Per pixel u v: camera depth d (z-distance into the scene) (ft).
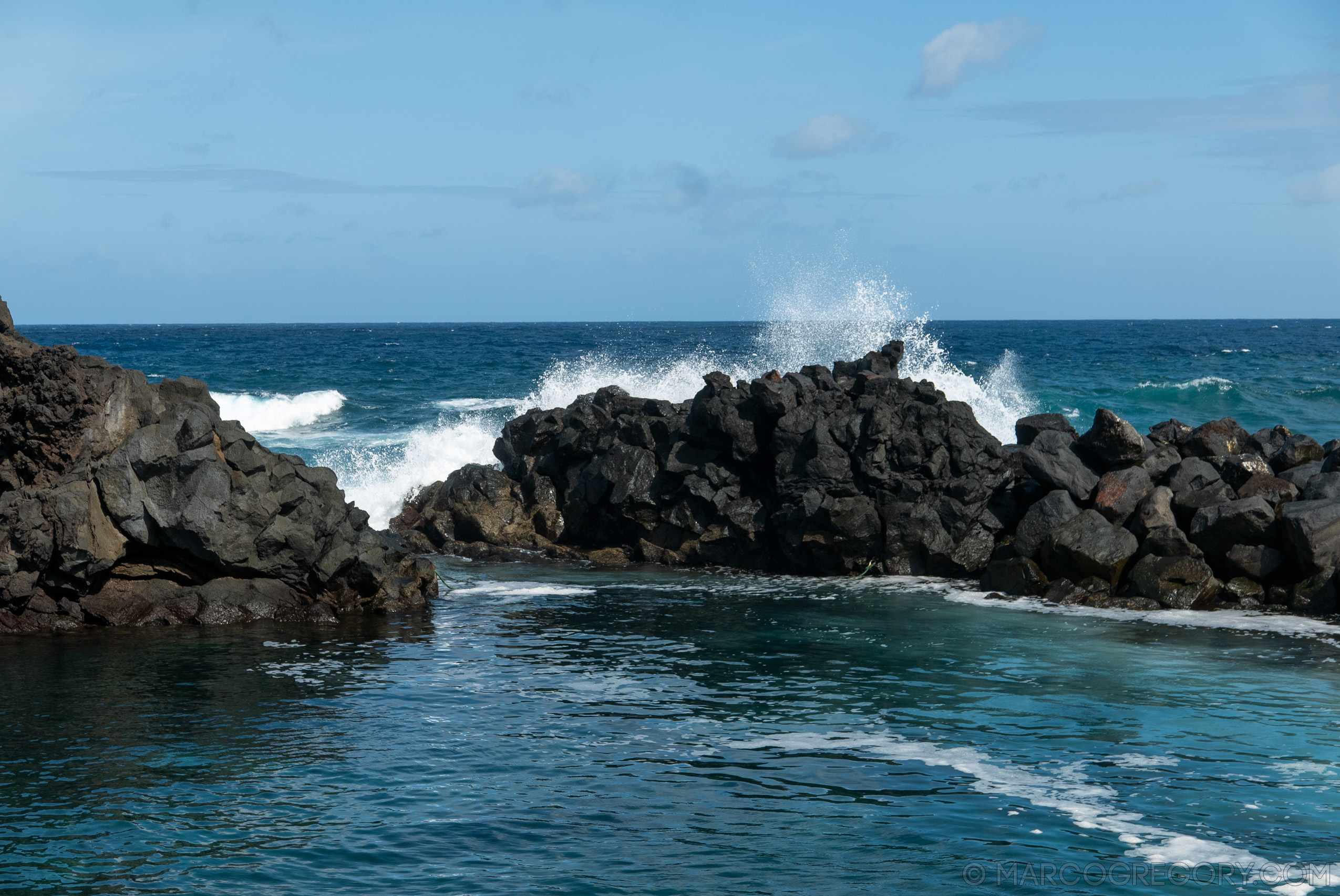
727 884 25.02
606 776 32.07
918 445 66.08
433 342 379.55
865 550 66.95
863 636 50.44
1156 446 67.97
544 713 38.29
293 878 25.16
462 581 65.62
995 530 65.77
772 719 37.70
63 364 50.96
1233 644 48.83
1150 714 38.22
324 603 54.90
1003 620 54.08
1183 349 282.36
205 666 44.24
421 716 37.73
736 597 60.34
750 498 70.95
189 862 25.91
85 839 27.20
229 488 52.39
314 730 36.06
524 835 27.73
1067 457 65.57
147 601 52.29
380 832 27.84
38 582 50.57
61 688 40.81
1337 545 54.80
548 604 58.23
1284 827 28.48
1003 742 35.22
